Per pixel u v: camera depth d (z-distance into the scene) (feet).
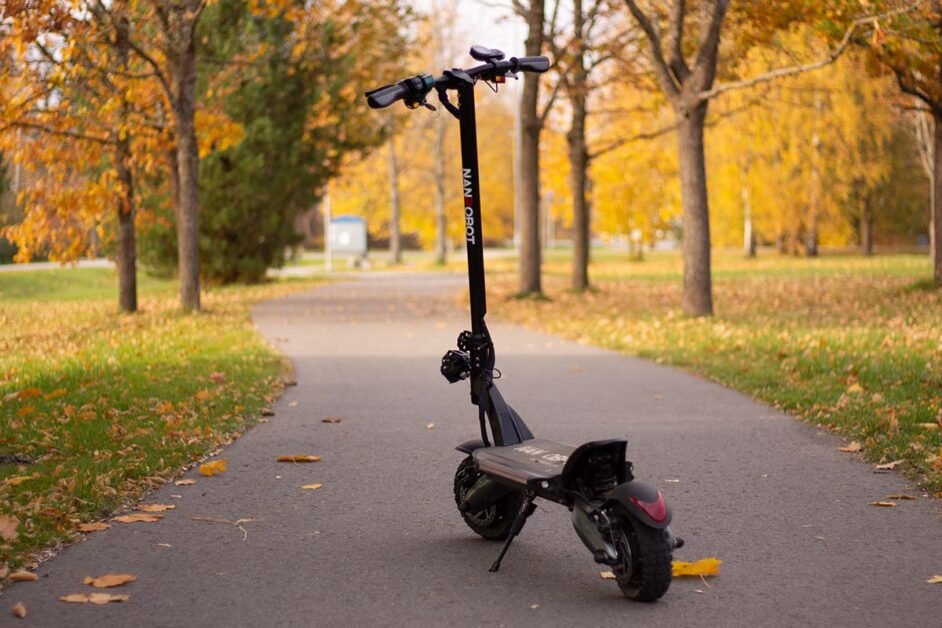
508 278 137.69
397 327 66.80
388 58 95.25
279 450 28.66
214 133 77.77
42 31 53.21
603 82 85.76
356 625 15.42
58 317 73.05
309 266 195.83
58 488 22.50
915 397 34.17
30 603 16.21
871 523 20.88
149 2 66.03
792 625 15.34
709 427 31.55
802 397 35.37
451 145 206.69
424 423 32.83
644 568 15.76
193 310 75.00
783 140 156.25
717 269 141.49
